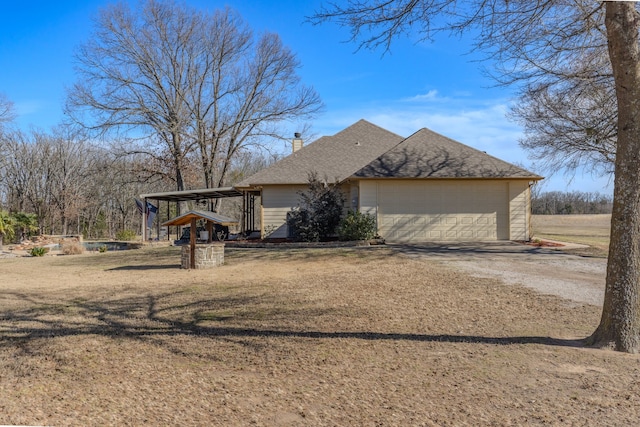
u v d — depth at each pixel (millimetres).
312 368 4398
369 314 6648
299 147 28000
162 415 3385
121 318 6797
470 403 3541
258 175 21359
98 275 12242
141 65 28734
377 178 18000
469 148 19531
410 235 18391
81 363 4660
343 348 5020
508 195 18531
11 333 5961
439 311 6754
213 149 31172
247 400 3654
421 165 18516
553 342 5152
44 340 5574
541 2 6410
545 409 3420
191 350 5066
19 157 40594
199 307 7473
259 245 17469
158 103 29688
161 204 44219
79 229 42625
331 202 18219
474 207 18500
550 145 17344
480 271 10523
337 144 23688
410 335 5504
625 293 4805
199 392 3834
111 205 47219
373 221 17609
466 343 5137
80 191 42500
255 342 5332
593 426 3150
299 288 8984
